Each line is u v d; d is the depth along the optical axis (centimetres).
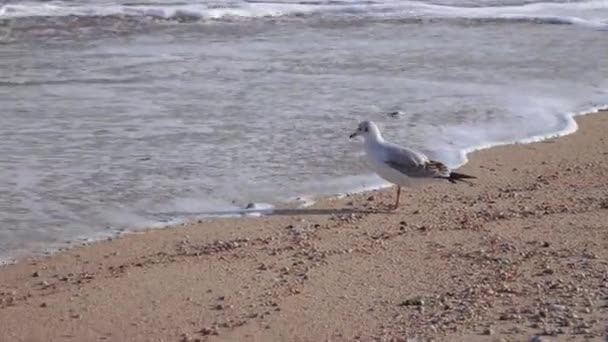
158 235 1109
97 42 2430
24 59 2161
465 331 797
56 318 867
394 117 1659
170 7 2989
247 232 1118
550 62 2236
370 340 789
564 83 1995
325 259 1012
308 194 1266
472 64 2191
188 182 1293
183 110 1681
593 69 2158
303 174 1345
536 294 883
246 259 1018
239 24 2806
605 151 1505
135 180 1295
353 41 2509
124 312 878
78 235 1106
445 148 1485
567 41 2570
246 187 1283
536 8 3356
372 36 2605
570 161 1445
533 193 1276
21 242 1080
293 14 3012
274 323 841
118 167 1348
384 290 914
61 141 1471
